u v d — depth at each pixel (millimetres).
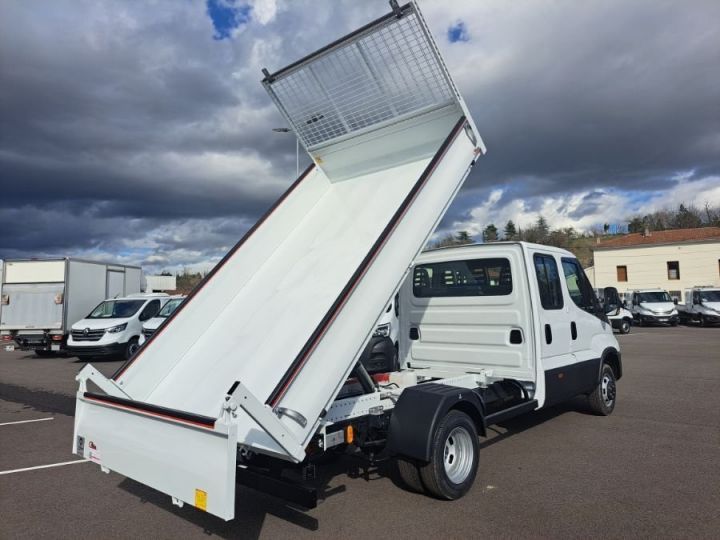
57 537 3963
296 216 5613
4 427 7621
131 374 4445
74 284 17125
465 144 4848
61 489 5016
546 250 6215
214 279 4980
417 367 6465
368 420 4320
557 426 6805
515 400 5500
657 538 3678
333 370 3479
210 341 4758
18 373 13562
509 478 4922
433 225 4398
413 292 6562
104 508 4520
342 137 5676
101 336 15555
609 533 3762
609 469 5141
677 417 7258
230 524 4105
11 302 16969
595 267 42344
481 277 5996
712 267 37969
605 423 6938
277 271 5133
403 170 5312
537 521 3982
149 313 16969
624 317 22547
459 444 4531
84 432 4184
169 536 3936
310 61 5426
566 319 6324
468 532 3824
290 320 4391
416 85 5047
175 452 3371
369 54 5090
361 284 3688
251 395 3012
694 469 5109
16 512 4449
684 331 23656
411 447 4199
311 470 3764
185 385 4406
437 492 4273
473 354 6008
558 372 5926
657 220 81688
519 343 5672
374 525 3988
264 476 3643
